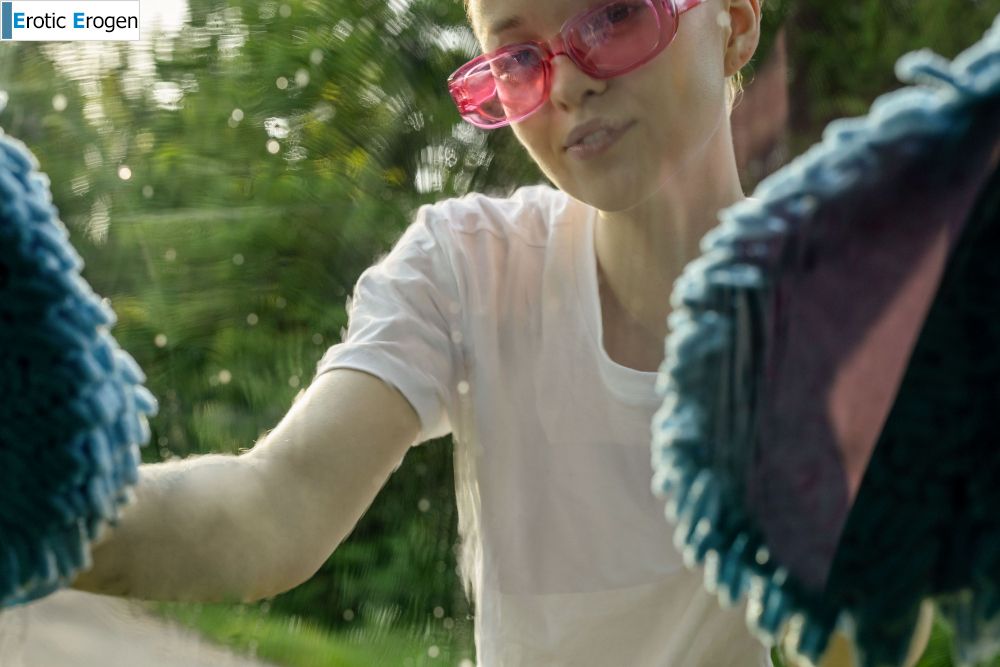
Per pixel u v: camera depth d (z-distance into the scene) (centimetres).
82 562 71
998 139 63
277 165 378
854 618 68
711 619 109
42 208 69
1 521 70
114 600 101
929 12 321
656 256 110
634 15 97
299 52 383
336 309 363
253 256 365
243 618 164
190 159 376
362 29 384
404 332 110
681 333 70
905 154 64
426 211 121
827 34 312
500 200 123
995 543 66
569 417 112
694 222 109
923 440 67
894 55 315
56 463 69
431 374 111
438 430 114
